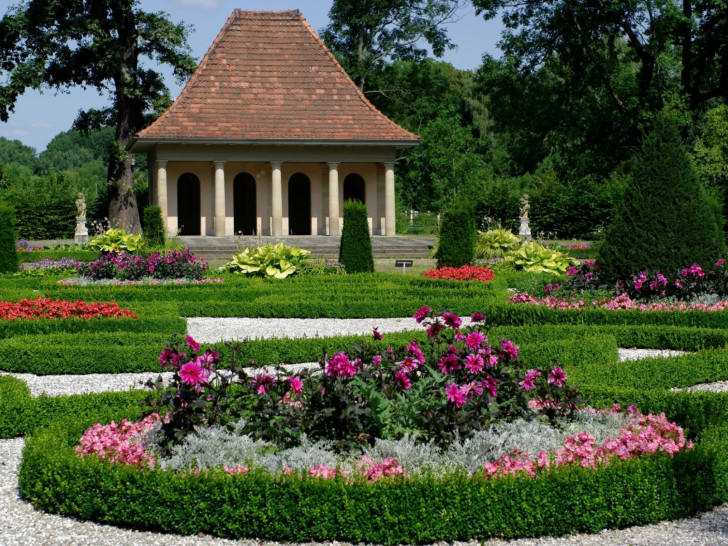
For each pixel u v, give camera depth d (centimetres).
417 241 4528
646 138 1894
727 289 1783
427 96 7075
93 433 867
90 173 12950
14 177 7244
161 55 5431
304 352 1431
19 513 774
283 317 1977
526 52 4703
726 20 4244
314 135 4822
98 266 2486
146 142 4650
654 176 1856
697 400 991
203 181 4941
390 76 6912
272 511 716
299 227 5156
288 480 721
